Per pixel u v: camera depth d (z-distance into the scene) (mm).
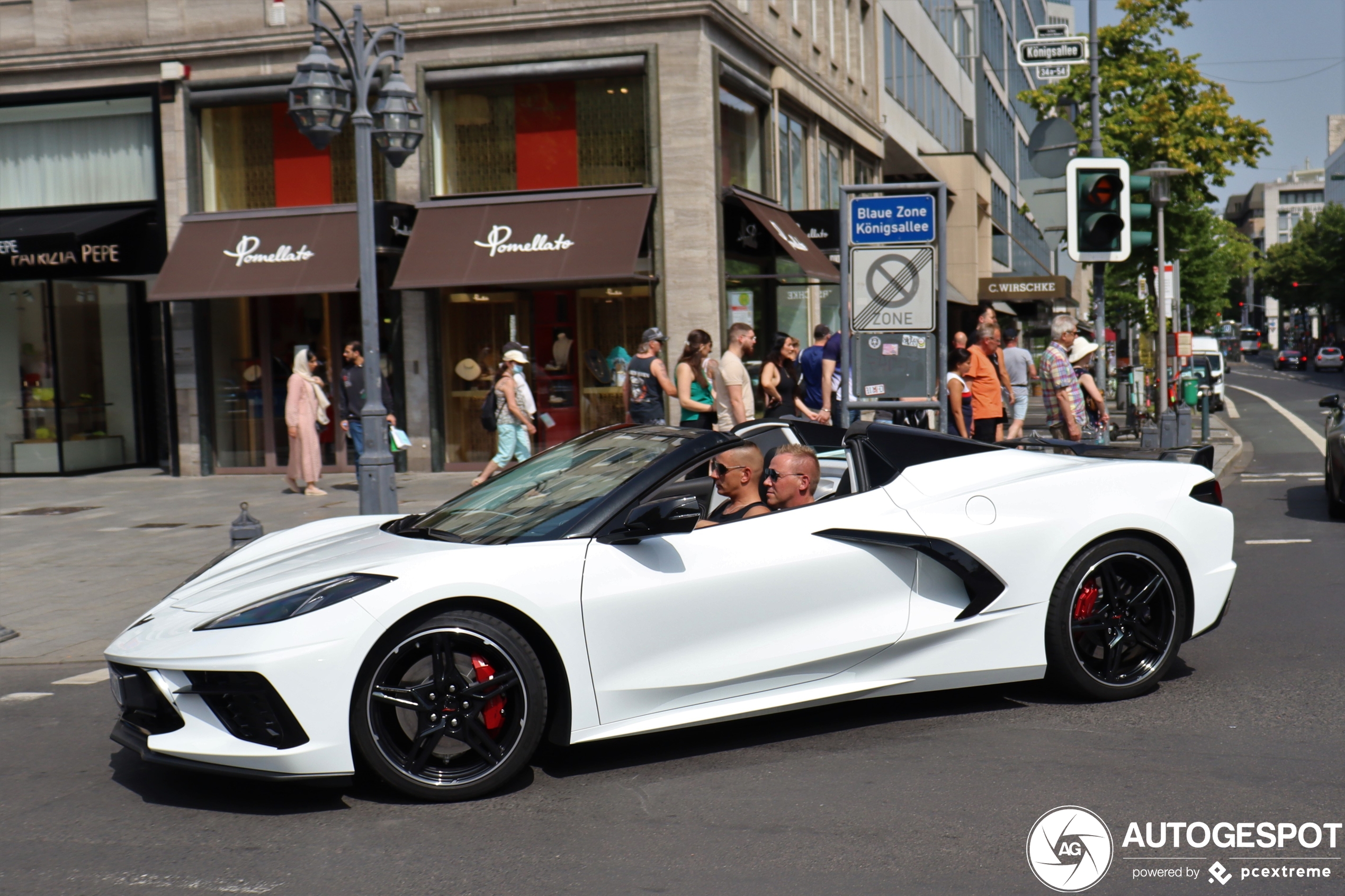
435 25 17156
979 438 12656
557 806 4207
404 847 3855
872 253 10352
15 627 7910
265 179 18062
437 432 17391
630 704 4531
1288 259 114250
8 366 18828
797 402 13414
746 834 3879
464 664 4320
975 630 5023
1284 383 59031
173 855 3836
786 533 4812
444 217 17047
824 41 24219
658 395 12703
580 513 4676
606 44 16859
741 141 18766
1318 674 5656
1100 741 4719
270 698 4109
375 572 4344
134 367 19844
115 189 18578
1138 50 26797
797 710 5180
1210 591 5371
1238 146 26250
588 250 16172
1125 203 11094
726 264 17750
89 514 13852
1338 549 9375
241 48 17766
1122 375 28812
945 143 38156
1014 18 55375
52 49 18375
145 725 4402
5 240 17891
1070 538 5117
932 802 4109
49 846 3951
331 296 17844
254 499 14781
